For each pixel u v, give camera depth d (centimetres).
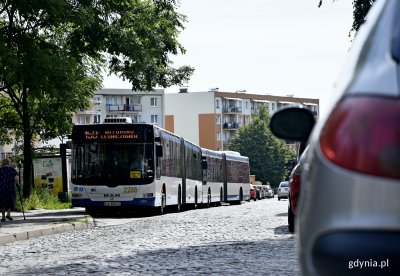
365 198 451
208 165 6862
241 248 2069
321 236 466
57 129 5603
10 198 3722
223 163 7744
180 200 5497
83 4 4212
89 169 4634
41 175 6738
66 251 2167
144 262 1767
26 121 5550
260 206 6819
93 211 5053
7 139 6216
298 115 666
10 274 1612
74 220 3591
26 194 5656
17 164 6197
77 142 4653
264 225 3219
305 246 482
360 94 475
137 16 4619
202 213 4978
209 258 1822
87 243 2464
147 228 3244
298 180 2033
